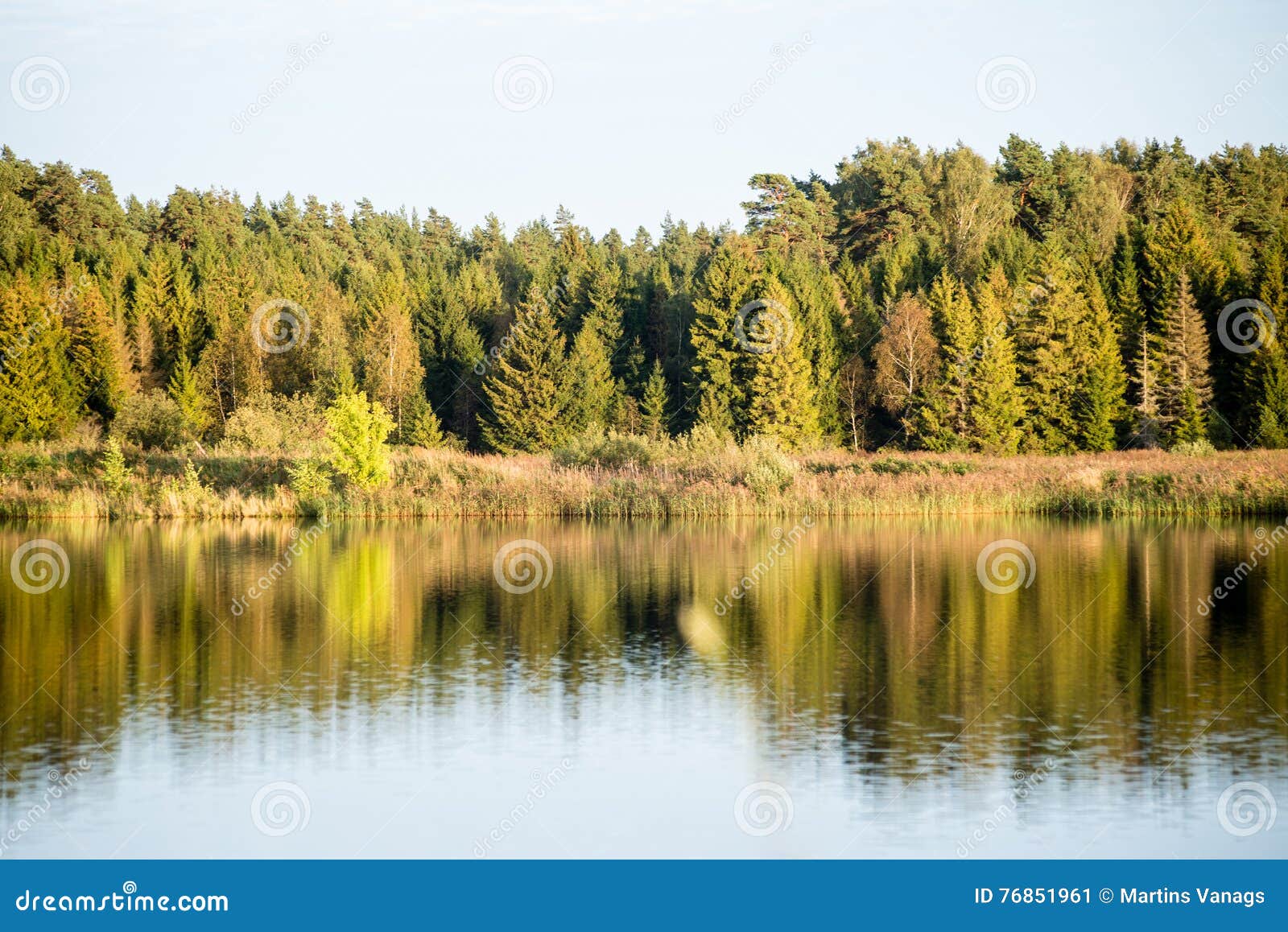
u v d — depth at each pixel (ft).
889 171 295.48
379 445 155.22
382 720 52.44
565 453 179.63
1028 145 293.84
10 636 69.67
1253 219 275.18
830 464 183.73
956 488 152.56
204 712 53.52
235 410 232.32
